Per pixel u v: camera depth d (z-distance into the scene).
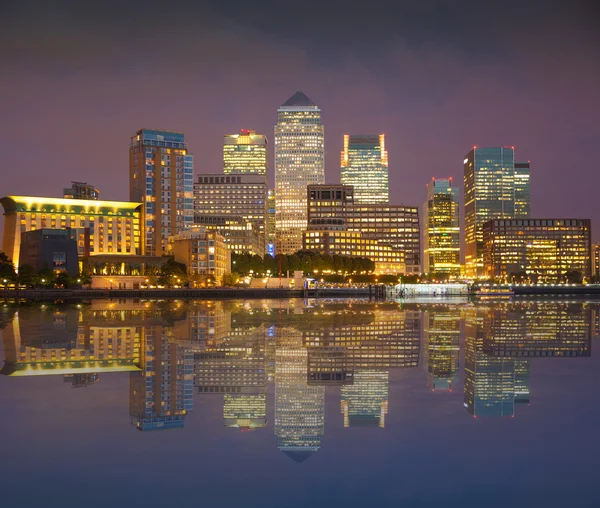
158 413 17.80
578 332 46.91
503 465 12.81
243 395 20.67
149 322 59.09
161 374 25.25
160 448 14.15
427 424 16.44
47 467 12.73
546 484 11.69
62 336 42.59
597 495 11.12
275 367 27.39
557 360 29.92
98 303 127.88
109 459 13.30
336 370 26.58
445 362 29.25
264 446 14.33
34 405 18.83
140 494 11.18
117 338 41.19
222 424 16.45
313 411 18.12
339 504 10.66
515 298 188.00
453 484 11.70
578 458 13.24
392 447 14.19
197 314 76.50
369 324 56.44
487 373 25.64
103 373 25.44
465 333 45.97
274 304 121.44
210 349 34.59
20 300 150.38
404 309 93.25
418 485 11.66
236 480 11.98
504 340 40.25
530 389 21.81
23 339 40.31
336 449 14.05
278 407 18.70
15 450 13.90
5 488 11.48
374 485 11.67
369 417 17.31
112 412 17.86
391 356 31.52
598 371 26.16
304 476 12.21
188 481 11.92
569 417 17.20
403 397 20.36
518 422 16.61
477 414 17.62
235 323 57.78
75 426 16.14
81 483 11.78
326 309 93.56
